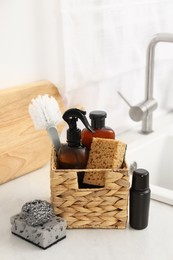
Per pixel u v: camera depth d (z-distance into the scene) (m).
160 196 0.95
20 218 0.82
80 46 1.14
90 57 1.17
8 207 0.93
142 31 1.31
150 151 1.31
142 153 1.27
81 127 1.19
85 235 0.83
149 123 1.36
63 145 0.87
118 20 1.22
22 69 1.08
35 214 0.79
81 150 0.85
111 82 1.28
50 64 1.13
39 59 1.10
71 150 0.85
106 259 0.76
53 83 1.14
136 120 1.25
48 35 1.10
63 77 1.13
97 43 1.18
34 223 0.79
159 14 1.35
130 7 1.24
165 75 1.49
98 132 0.90
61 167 0.86
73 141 0.85
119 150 0.84
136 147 1.25
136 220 0.84
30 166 1.09
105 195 0.83
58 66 1.13
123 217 0.84
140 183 0.82
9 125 1.03
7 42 1.03
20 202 0.95
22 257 0.76
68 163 0.85
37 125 0.87
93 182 0.84
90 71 1.18
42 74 1.12
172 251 0.78
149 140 1.31
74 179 0.82
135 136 1.34
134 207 0.83
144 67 1.37
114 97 1.31
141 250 0.78
